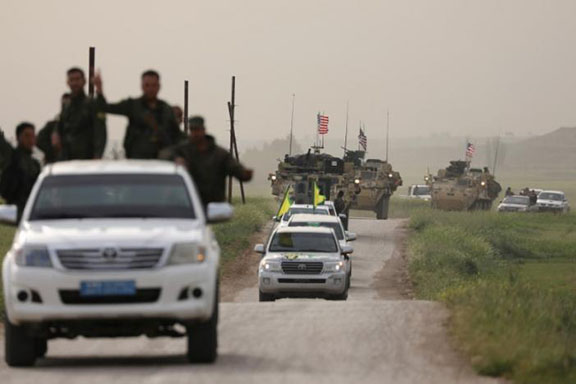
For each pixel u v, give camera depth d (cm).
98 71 4803
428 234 16875
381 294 11138
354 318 5900
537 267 14525
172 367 4375
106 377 4091
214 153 4853
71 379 4062
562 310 6619
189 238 4344
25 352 4444
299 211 14250
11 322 4391
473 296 6341
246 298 10494
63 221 4481
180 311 4272
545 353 4788
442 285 11194
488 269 13812
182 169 4706
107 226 4409
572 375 4631
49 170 4688
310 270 9356
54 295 4247
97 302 4253
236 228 16762
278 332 5428
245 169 4856
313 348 4972
